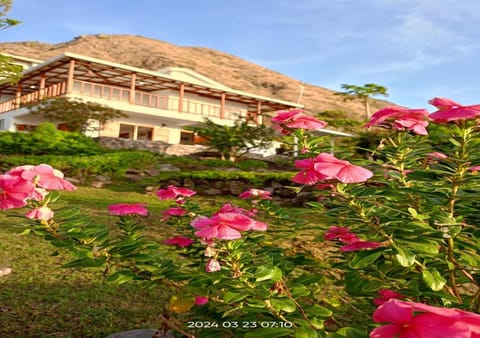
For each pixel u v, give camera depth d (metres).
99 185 13.58
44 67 26.12
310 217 7.77
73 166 13.85
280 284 1.73
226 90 30.52
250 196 2.96
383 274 1.89
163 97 30.31
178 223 2.79
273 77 119.62
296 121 2.27
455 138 1.96
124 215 2.34
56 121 26.39
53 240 1.83
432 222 1.78
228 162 17.86
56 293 4.49
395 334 0.90
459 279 2.02
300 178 1.71
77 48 110.00
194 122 30.44
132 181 14.63
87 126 24.39
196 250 2.61
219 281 1.73
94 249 1.86
